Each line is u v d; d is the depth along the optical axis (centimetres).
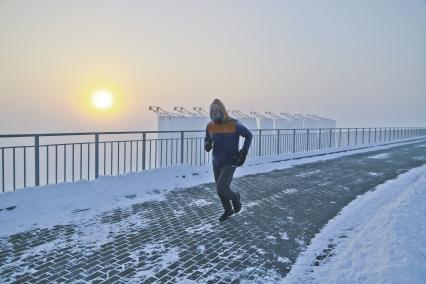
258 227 546
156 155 1002
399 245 396
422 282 319
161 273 376
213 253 436
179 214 617
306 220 586
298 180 978
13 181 677
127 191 774
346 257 409
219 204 694
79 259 413
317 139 1994
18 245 457
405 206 550
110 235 501
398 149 2116
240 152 527
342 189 852
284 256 428
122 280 358
